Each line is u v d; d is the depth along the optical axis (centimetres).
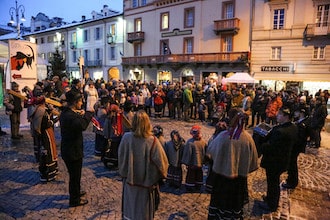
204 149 525
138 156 311
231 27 2494
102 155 676
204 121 1358
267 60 2378
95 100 1080
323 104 924
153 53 3219
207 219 419
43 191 511
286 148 434
